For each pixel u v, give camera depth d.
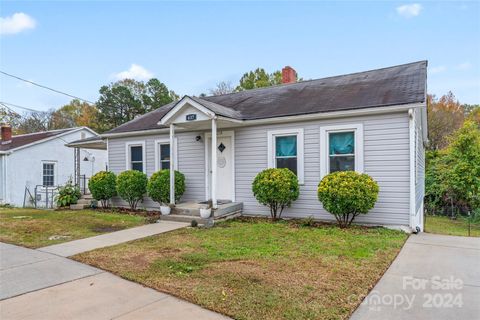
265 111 10.30
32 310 3.51
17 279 4.53
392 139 8.15
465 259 5.50
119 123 35.16
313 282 4.25
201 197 11.52
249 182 10.43
